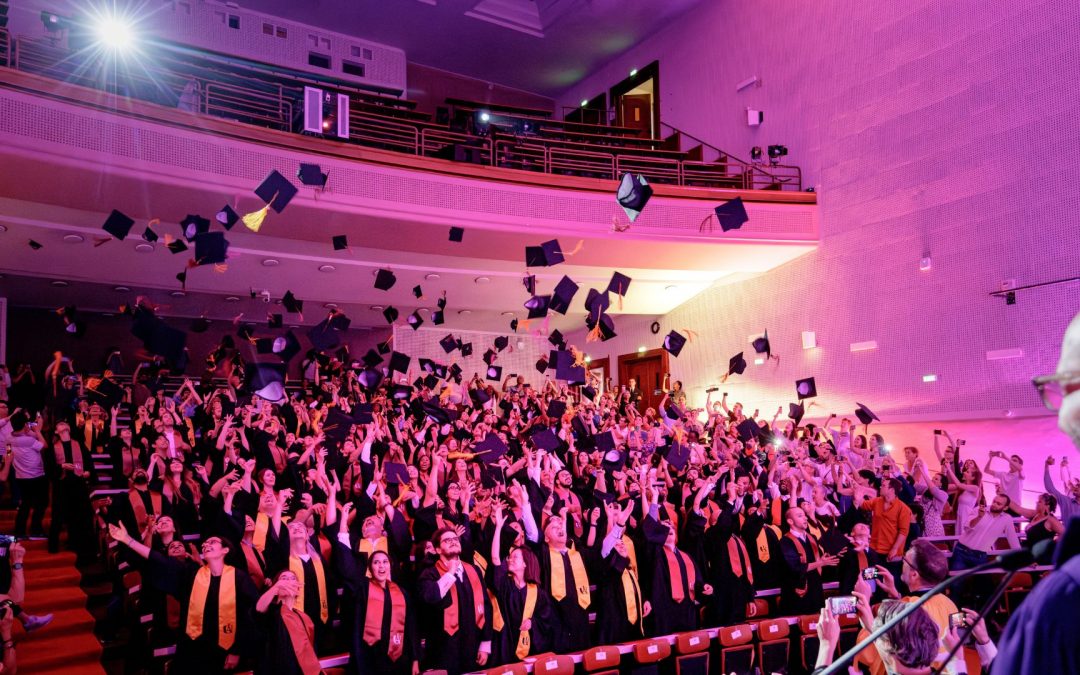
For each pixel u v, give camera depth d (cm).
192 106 956
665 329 1625
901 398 1152
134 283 1232
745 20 1463
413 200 1027
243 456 807
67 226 1003
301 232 1045
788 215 1279
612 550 661
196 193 898
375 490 680
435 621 575
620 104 1747
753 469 932
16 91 788
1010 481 870
